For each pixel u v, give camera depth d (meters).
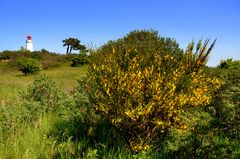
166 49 6.12
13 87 14.78
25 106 8.12
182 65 5.87
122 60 5.78
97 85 5.85
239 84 6.68
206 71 6.48
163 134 5.85
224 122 5.56
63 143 5.93
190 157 5.28
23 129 6.70
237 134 5.46
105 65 5.70
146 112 5.31
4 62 50.31
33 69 37.16
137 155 5.47
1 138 6.05
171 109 5.41
